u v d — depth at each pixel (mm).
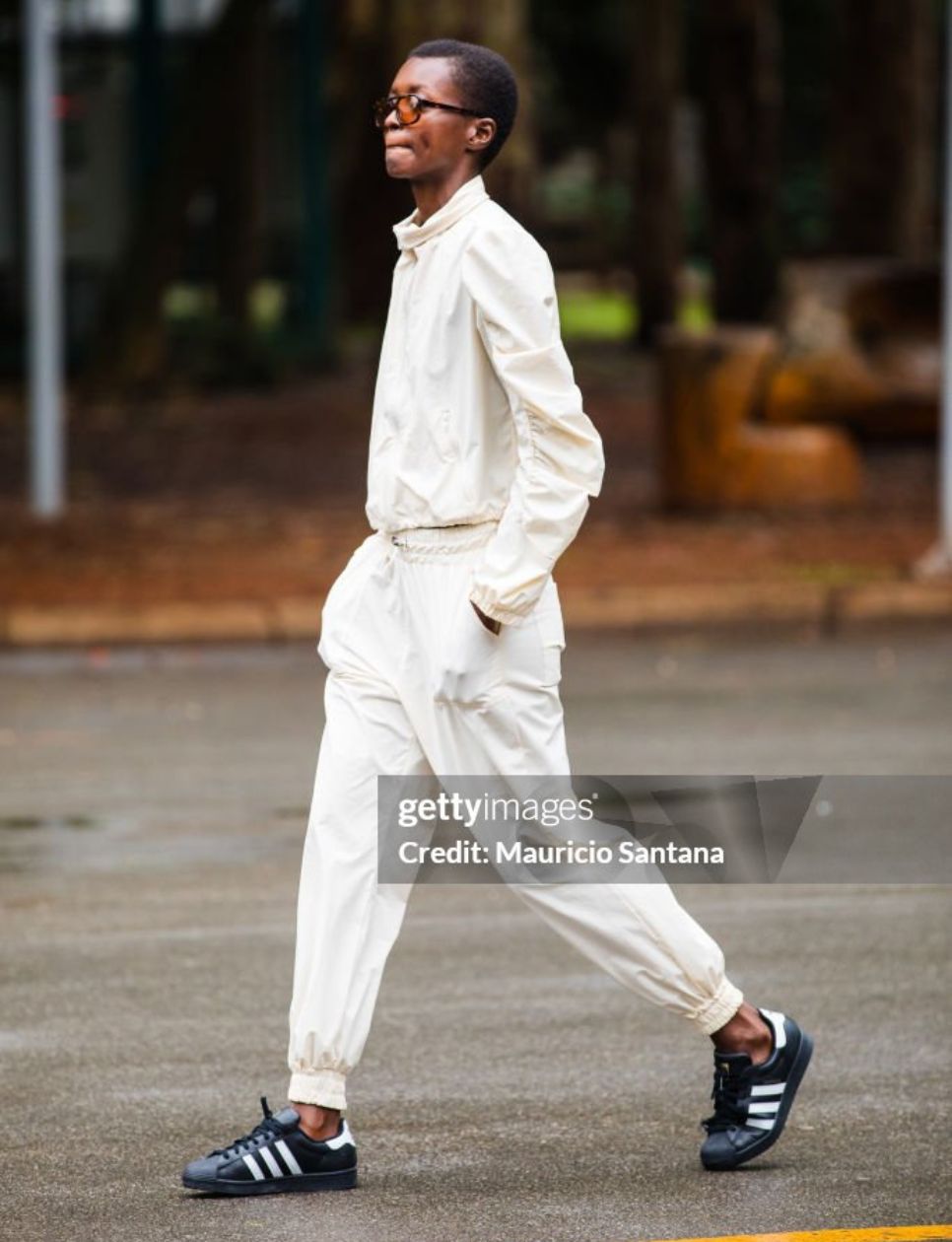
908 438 48938
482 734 12711
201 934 19156
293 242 88188
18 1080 15273
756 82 88562
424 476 12711
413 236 12711
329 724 13008
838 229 87562
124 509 48469
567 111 140000
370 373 71938
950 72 40906
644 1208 12820
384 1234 12375
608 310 135875
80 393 74250
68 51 78500
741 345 47344
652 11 98938
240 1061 15727
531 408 12258
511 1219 12633
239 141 82750
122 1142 14039
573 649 35562
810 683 32281
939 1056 15898
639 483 54438
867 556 42062
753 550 42750
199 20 79750
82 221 79312
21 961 18312
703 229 149625
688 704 30531
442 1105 14789
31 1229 12477
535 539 12344
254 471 56062
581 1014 16938
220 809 23984
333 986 12867
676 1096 15000
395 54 52625
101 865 21531
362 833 12867
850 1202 12961
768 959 18469
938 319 48344
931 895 20625
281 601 36844
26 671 33406
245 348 79875
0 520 45812
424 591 12758
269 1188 13047
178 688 31938
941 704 30594
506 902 20500
